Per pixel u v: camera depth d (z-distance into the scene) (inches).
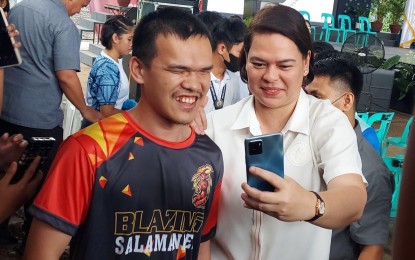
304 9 605.3
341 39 609.9
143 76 54.9
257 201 50.4
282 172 54.3
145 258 55.4
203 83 54.6
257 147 53.5
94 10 535.5
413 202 24.6
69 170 52.6
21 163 62.3
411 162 25.0
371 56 256.1
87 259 53.8
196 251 59.7
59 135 138.6
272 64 62.3
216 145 61.2
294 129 64.4
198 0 418.9
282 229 64.1
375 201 79.1
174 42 52.6
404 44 627.2
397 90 425.1
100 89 156.3
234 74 137.0
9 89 130.8
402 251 24.9
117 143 53.9
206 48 54.2
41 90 131.8
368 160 81.0
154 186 55.1
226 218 65.9
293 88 63.2
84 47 464.8
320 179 64.2
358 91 89.1
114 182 53.3
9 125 132.6
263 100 64.2
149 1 343.9
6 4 143.6
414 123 25.5
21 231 149.5
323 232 65.2
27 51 129.3
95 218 53.2
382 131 194.2
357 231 78.7
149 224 55.2
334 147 61.8
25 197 62.4
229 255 66.6
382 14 657.6
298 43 61.8
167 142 55.9
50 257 52.2
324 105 66.0
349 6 615.5
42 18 128.1
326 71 88.0
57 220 52.1
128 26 158.9
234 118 68.1
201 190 58.2
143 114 55.6
